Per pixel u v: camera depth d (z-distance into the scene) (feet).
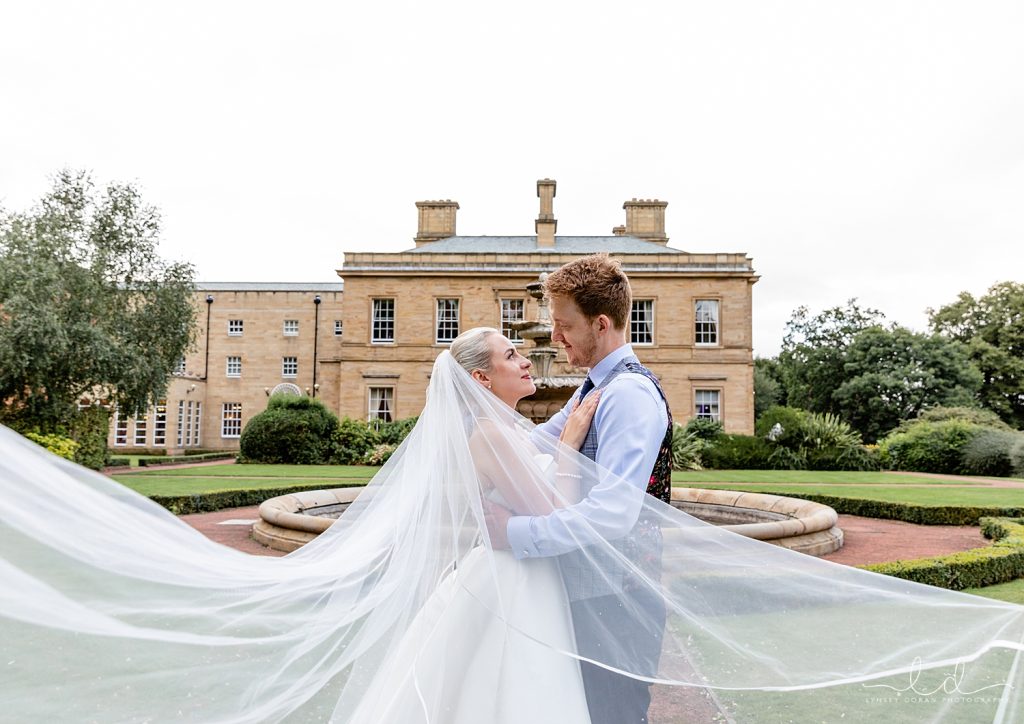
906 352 135.33
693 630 6.31
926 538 30.19
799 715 8.88
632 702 6.10
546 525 5.94
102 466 64.13
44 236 59.41
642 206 115.24
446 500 6.84
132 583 6.17
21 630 5.41
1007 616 6.91
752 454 75.00
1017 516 33.27
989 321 143.13
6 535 5.41
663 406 6.63
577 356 7.16
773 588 6.55
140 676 5.94
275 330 129.49
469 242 108.78
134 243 69.72
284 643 6.79
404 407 94.94
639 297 93.97
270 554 22.89
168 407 115.75
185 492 39.11
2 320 53.47
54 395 57.52
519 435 6.86
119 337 66.49
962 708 8.25
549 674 5.91
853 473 69.46
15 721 5.37
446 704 6.13
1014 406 139.64
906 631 6.66
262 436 76.07
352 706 6.70
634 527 6.16
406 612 6.78
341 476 55.11
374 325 96.99
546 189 107.24
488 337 7.60
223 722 6.02
